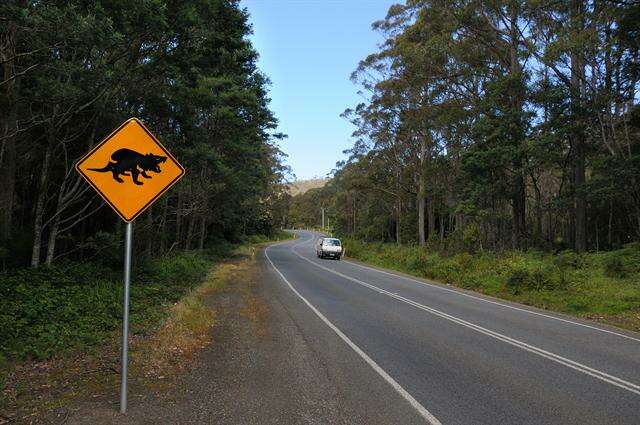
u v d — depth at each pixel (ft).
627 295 52.80
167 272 56.44
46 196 45.24
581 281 62.95
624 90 92.63
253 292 53.42
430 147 132.46
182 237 103.91
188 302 38.86
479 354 27.30
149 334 28.99
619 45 84.53
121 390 16.67
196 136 56.90
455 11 105.29
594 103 90.02
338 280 71.31
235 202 104.83
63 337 25.52
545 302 55.26
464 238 106.83
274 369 22.85
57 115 37.27
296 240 290.76
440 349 28.22
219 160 63.93
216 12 45.39
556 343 31.65
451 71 114.83
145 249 67.26
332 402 18.43
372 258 128.16
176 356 24.38
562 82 98.94
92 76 35.42
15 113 35.06
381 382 21.24
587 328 39.01
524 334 34.45
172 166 17.80
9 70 32.32
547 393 20.36
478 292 66.54
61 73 33.42
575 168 104.27
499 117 101.91
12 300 30.01
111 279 45.06
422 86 121.90
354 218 259.60
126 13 33.45
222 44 53.42
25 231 45.27
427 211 178.19
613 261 68.69
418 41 118.21
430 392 20.03
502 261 78.69
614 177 85.15
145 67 41.22
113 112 42.06
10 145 38.68
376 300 50.03
